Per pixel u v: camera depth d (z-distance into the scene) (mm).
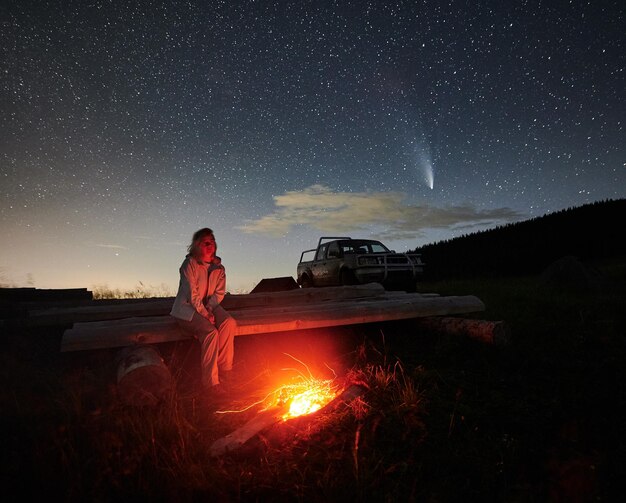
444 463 2775
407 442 3043
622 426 3213
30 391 3865
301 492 2424
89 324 4445
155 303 5785
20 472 2574
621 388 4008
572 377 4410
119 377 3543
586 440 3025
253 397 3871
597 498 2383
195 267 4184
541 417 3445
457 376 4473
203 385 4074
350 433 3148
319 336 5949
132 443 2879
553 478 2578
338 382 4191
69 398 3613
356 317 5504
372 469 2654
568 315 7426
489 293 10891
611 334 5934
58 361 4781
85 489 2436
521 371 4648
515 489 2484
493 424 3320
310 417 3365
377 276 11383
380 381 4070
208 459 2742
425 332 6238
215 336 4125
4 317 6215
